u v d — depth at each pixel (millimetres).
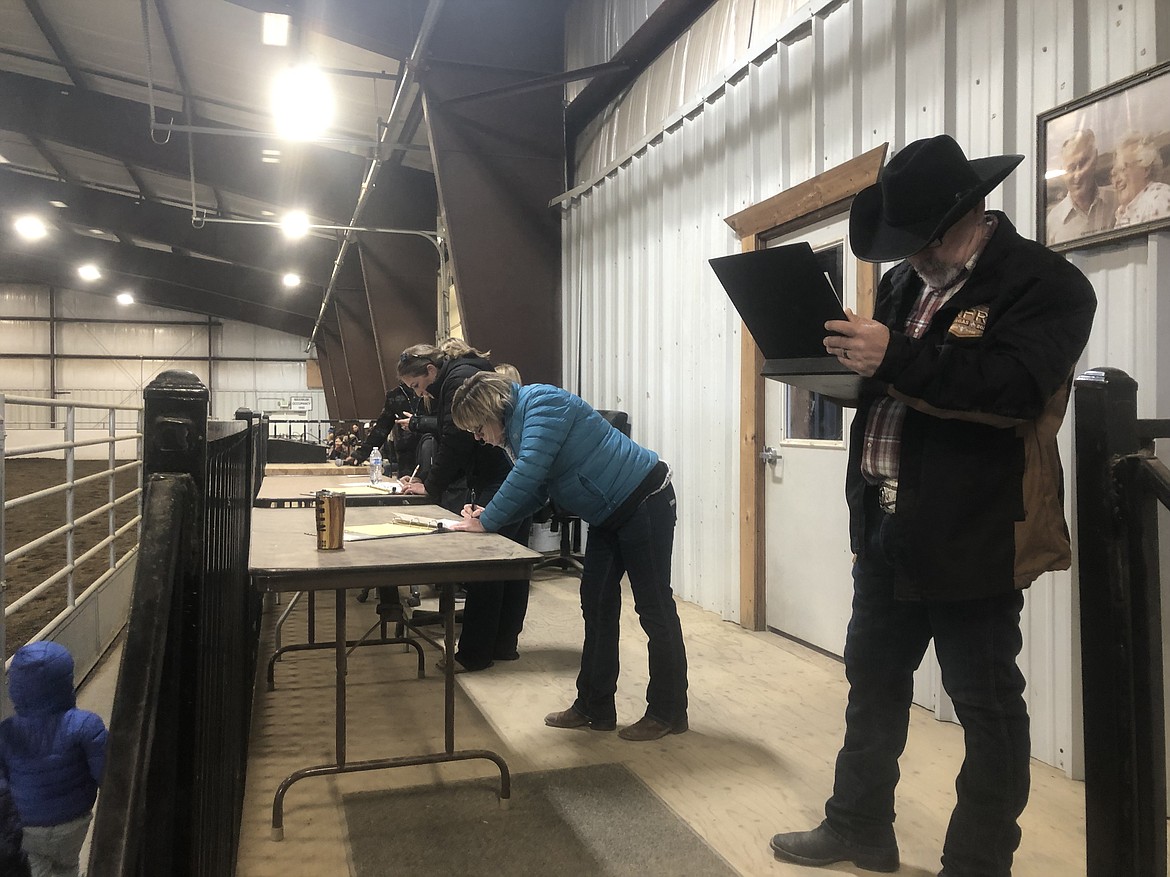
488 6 6609
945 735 2719
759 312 1666
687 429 4773
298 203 10555
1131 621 1315
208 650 1188
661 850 1993
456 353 3738
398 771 2453
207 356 26438
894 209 1561
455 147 6539
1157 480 1271
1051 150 2449
